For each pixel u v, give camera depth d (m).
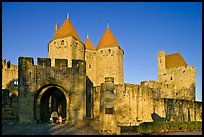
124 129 35.19
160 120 53.47
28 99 35.91
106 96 30.45
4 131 27.69
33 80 36.50
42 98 38.28
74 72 38.16
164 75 85.62
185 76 81.38
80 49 64.88
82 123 35.03
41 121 37.56
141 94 52.50
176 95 80.12
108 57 68.12
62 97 43.66
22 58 36.50
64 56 62.50
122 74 70.12
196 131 38.47
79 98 37.66
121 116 49.84
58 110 43.84
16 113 40.72
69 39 62.69
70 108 37.25
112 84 30.97
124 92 50.97
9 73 62.91
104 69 68.19
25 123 35.19
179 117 56.25
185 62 85.81
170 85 78.38
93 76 69.50
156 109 53.56
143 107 52.28
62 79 37.59
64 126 32.22
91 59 70.12
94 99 48.88
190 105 58.69
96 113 48.44
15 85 63.06
